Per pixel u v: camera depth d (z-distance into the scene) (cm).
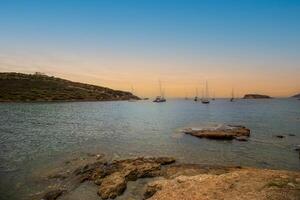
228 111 10488
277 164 2534
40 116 7100
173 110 11212
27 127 4859
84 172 2031
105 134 4222
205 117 7675
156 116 8031
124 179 1791
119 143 3431
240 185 1398
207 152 2970
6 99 13362
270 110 11219
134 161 2267
